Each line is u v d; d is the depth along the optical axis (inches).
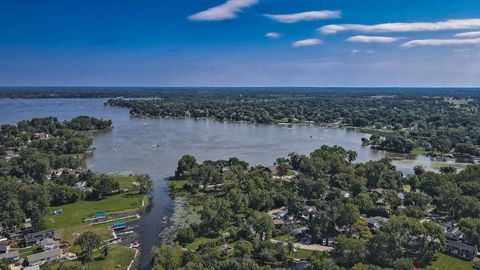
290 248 5378.9
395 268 4761.3
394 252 5142.7
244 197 7229.3
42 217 6510.8
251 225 6043.3
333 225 6087.6
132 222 6766.7
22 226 6274.6
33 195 6850.4
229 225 6486.2
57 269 4938.5
